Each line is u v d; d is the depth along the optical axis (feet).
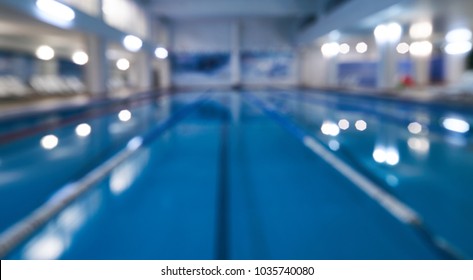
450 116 24.82
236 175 12.67
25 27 32.50
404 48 57.11
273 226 8.45
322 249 7.36
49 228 8.49
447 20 36.19
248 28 69.87
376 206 9.61
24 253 7.36
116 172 13.14
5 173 12.84
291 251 7.28
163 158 15.20
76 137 19.60
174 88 69.31
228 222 8.73
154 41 59.21
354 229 8.26
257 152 16.15
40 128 21.89
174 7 56.34
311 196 10.46
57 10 28.53
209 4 56.24
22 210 9.51
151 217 9.09
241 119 26.63
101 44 39.73
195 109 33.32
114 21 45.47
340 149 16.44
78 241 7.84
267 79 71.67
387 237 7.84
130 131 21.65
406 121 23.63
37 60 57.11
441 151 15.48
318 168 13.41
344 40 55.93
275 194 10.66
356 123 23.76
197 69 71.36
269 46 70.44
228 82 71.46
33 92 44.98
